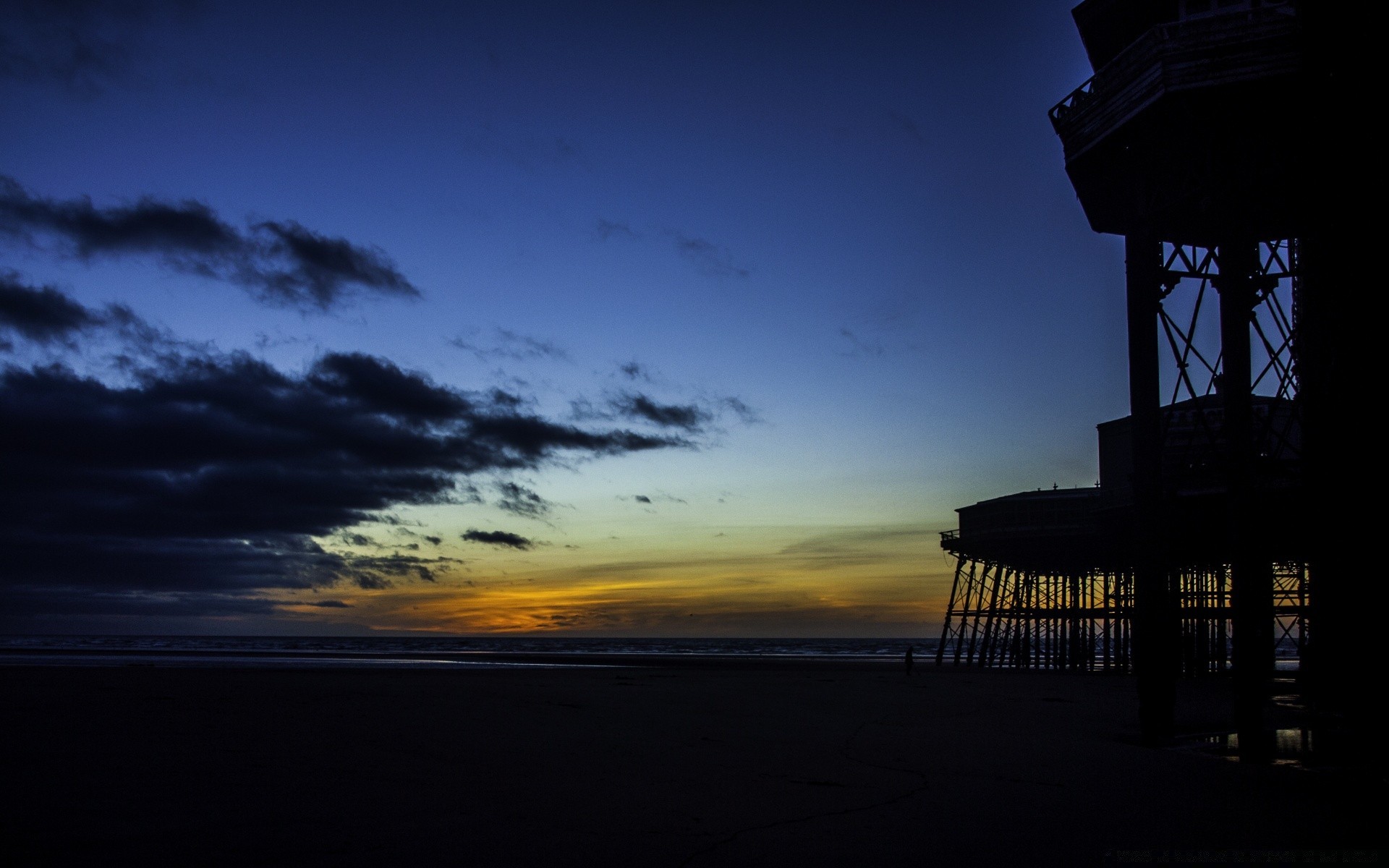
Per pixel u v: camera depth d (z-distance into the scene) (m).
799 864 11.56
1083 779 18.16
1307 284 28.06
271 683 40.44
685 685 45.41
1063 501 60.53
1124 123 24.77
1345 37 21.23
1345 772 19.12
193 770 16.81
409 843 12.09
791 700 36.38
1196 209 25.81
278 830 12.55
